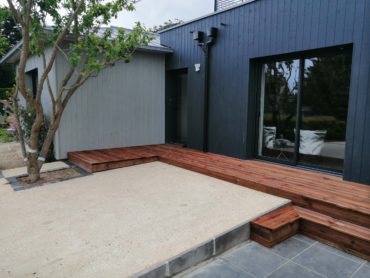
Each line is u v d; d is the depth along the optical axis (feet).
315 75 14.20
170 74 23.59
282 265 8.22
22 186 13.57
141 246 7.98
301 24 13.98
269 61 16.29
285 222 9.61
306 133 14.83
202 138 20.16
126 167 17.13
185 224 9.36
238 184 13.44
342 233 9.01
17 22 13.03
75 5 14.06
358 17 11.94
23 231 8.94
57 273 6.76
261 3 15.70
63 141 18.81
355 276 7.73
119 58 15.12
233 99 17.76
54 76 18.06
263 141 17.15
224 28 17.94
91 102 19.74
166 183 13.92
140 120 22.35
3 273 6.78
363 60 11.91
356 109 12.25
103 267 6.98
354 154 12.39
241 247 9.20
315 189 11.48
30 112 19.84
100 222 9.58
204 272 7.80
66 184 13.88
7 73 39.47
